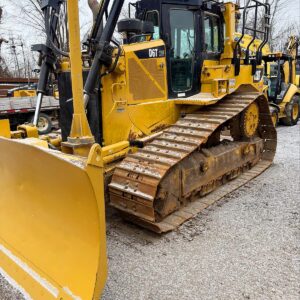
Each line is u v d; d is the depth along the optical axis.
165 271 2.94
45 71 3.88
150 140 4.05
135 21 3.74
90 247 2.26
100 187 2.15
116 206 3.65
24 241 2.73
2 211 3.00
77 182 2.15
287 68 10.76
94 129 3.82
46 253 2.53
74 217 2.31
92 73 3.47
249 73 5.49
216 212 4.11
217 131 4.82
